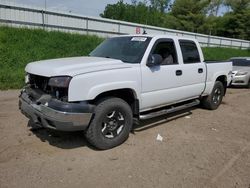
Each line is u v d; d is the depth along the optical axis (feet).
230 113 23.63
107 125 14.52
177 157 14.08
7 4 52.95
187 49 19.97
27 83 15.65
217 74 23.32
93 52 18.71
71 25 64.69
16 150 14.24
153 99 16.81
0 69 38.52
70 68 13.46
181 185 11.42
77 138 16.07
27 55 45.44
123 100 15.16
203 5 160.97
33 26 57.72
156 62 16.11
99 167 12.75
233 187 11.43
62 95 13.21
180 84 18.83
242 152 15.03
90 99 13.38
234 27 172.45
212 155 14.48
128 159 13.66
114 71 14.32
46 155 13.79
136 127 18.54
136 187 11.18
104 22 71.61
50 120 13.04
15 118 19.57
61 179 11.61
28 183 11.23
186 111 23.59
